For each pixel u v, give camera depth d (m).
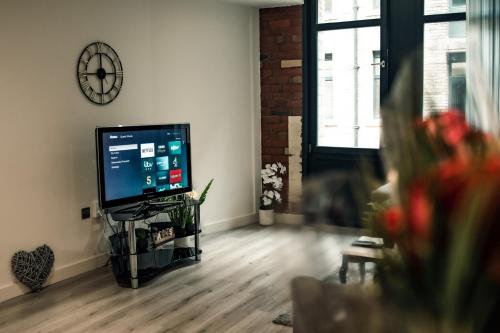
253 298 4.30
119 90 5.29
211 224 6.50
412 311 0.62
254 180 6.98
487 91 0.75
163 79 5.81
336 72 6.40
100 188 4.66
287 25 6.67
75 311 4.10
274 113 6.86
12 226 4.40
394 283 0.63
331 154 6.49
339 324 0.70
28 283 4.43
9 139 4.36
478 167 0.58
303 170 6.64
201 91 6.25
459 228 0.56
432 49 5.83
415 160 0.63
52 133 4.69
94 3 5.01
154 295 4.42
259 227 6.73
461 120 0.65
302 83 6.55
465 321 0.58
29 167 4.52
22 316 4.02
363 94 6.29
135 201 4.94
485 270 0.57
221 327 3.77
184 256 5.27
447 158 0.63
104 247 5.20
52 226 4.72
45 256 4.57
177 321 3.88
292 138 6.78
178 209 5.34
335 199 0.72
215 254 5.56
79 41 4.89
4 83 4.30
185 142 5.36
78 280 4.81
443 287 0.59
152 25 5.65
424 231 0.60
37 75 4.54
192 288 4.57
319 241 0.72
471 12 4.29
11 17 4.32
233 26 6.56
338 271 0.71
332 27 6.32
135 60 5.48
